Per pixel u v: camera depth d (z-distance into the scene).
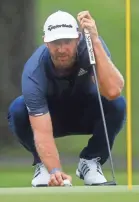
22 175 30.83
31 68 15.50
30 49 39.22
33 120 15.42
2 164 36.41
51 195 12.47
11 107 16.59
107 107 16.38
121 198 12.14
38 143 15.32
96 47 15.39
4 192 13.00
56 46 14.99
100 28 52.94
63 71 15.52
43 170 16.31
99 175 16.52
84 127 16.97
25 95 15.45
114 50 51.50
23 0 39.00
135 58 49.31
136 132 44.28
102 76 15.48
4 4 38.84
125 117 16.56
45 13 52.25
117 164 36.56
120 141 40.59
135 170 34.16
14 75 39.22
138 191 12.92
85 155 16.64
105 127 15.55
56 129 16.98
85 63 15.55
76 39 15.15
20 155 38.62
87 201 11.90
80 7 54.09
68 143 42.09
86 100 16.36
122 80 15.75
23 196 12.38
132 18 50.97
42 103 15.43
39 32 46.81
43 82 15.48
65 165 35.47
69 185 15.15
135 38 50.31
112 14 53.53
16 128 16.72
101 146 16.55
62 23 15.02
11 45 39.09
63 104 16.36
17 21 39.06
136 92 47.50
